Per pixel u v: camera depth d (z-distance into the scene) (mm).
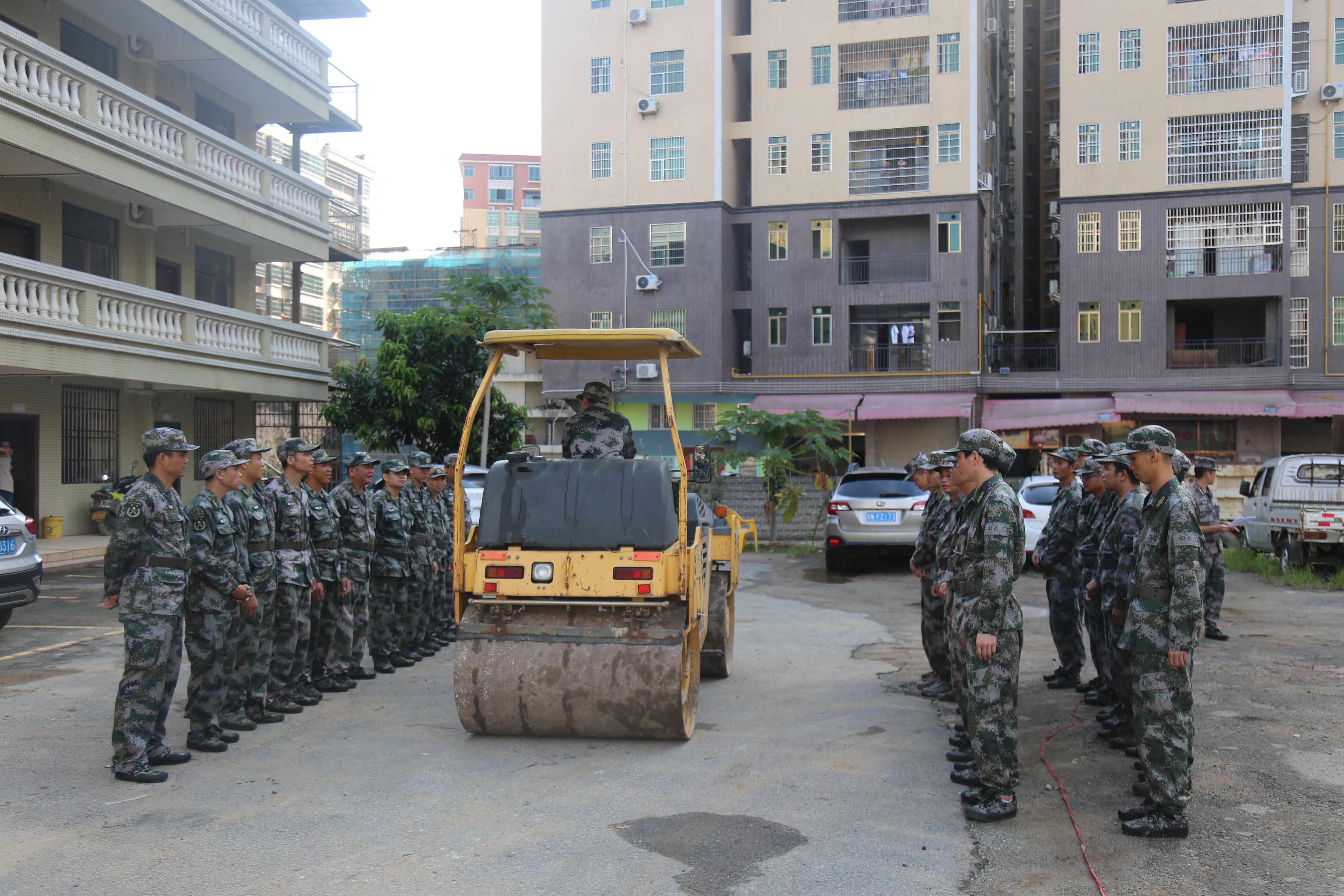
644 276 31062
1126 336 28828
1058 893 4211
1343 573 13680
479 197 70250
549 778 5711
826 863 4512
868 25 30359
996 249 35031
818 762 6008
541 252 32281
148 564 5746
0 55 13914
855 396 30016
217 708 6262
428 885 4281
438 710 7301
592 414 7234
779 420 20828
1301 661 8742
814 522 21750
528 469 6602
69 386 18000
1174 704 4797
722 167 31031
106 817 5070
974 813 5031
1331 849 4625
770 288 31188
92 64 17641
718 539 8344
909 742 6426
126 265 18422
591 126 31938
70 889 4230
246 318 19500
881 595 13578
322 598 7676
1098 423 27406
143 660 5672
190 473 20984
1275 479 15297
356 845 4727
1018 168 42125
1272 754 6027
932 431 30031
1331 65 28641
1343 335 28234
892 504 15570
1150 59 28688
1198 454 28406
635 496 6391
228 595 6305
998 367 31078
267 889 4238
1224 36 28281
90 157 15656
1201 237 28391
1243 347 29078
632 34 31625
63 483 17875
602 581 6227
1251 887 4250
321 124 23797
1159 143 28625
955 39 29828
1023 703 7469
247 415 23125
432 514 9445
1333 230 28453
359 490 8375
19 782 5594
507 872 4422
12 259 14062
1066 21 29406
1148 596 4910
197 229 19938
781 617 11641
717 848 4684
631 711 6164
